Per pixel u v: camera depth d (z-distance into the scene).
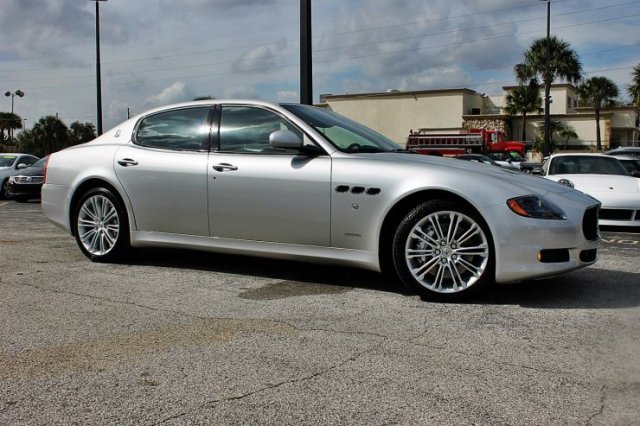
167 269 5.56
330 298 4.51
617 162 10.30
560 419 2.57
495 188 4.24
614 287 4.89
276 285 4.94
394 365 3.16
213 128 5.32
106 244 5.83
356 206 4.54
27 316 4.07
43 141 51.84
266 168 4.90
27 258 6.14
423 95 50.69
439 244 4.35
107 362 3.22
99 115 22.45
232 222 5.07
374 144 5.15
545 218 4.16
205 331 3.73
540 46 46.41
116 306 4.30
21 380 2.99
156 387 2.90
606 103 48.72
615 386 2.91
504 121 48.53
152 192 5.44
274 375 3.04
